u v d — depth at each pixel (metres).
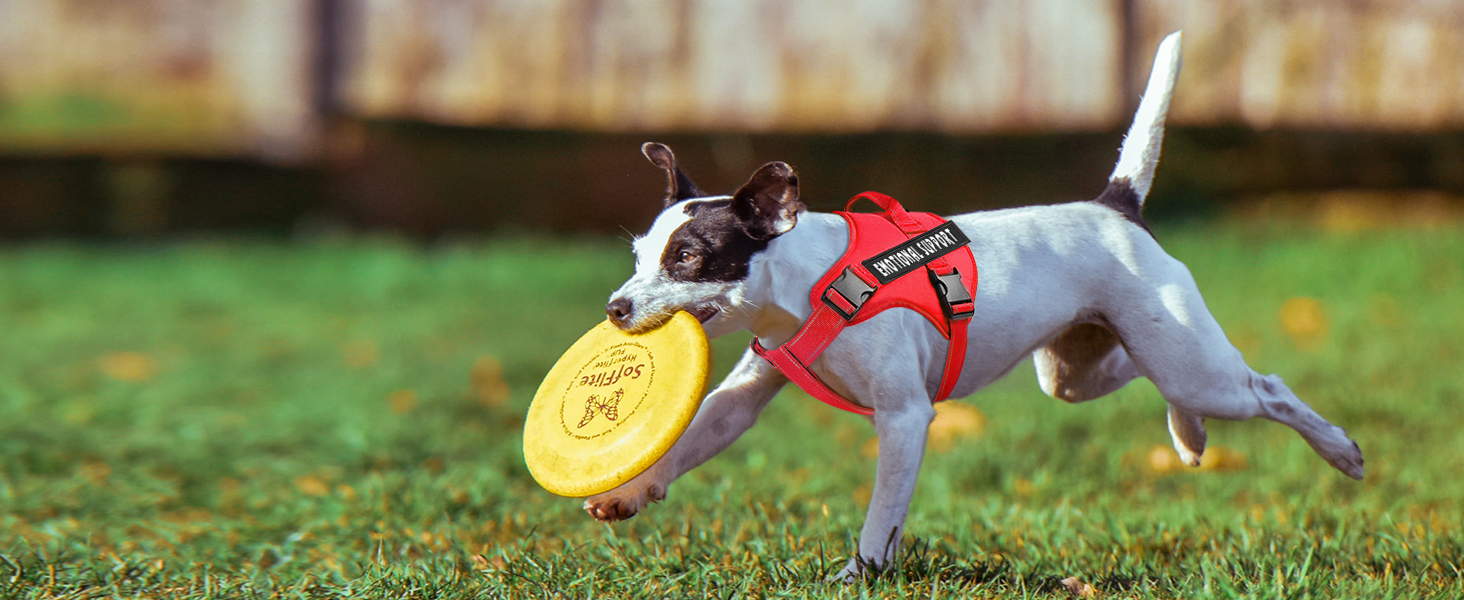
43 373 7.41
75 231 12.02
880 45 11.41
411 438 5.48
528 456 3.41
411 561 3.80
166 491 4.66
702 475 4.88
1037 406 6.03
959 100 11.36
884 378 3.27
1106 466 5.07
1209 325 3.53
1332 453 3.68
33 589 3.34
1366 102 11.10
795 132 11.56
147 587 3.45
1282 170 11.59
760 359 3.61
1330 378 6.34
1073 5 11.12
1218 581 3.26
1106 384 3.97
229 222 12.21
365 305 9.73
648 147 3.48
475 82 11.62
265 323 9.16
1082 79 11.16
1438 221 10.92
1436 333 7.51
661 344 3.24
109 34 11.73
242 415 6.19
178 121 11.67
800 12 11.48
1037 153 11.64
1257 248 10.23
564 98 11.62
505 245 11.48
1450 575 3.44
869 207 11.66
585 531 4.18
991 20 11.29
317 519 4.29
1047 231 3.56
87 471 4.95
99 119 11.62
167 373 7.43
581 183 11.94
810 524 4.15
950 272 3.37
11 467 4.90
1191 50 11.12
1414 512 4.30
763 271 3.24
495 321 8.95
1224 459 5.04
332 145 11.97
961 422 5.82
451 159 12.00
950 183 11.70
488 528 4.18
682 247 3.22
